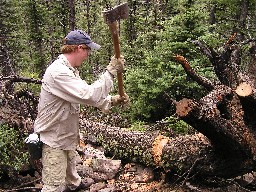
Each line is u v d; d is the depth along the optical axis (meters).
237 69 6.34
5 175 5.43
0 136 5.36
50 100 4.29
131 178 5.82
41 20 20.69
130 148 6.10
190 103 4.75
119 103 4.59
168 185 5.63
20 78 6.38
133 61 11.43
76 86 4.12
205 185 5.59
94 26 25.38
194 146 5.44
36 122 4.52
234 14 16.73
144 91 8.16
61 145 4.49
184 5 8.95
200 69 8.04
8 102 6.24
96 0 24.62
